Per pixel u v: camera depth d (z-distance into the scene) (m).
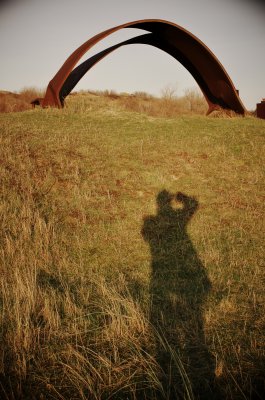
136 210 6.36
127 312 3.71
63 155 8.00
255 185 7.46
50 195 6.57
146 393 2.75
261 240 5.54
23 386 2.80
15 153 7.91
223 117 14.08
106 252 5.23
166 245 5.46
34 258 4.81
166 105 19.03
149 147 8.78
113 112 12.11
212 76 15.13
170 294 4.18
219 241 5.53
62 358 3.12
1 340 3.27
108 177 7.29
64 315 3.75
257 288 4.27
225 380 2.84
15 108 17.91
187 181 7.47
